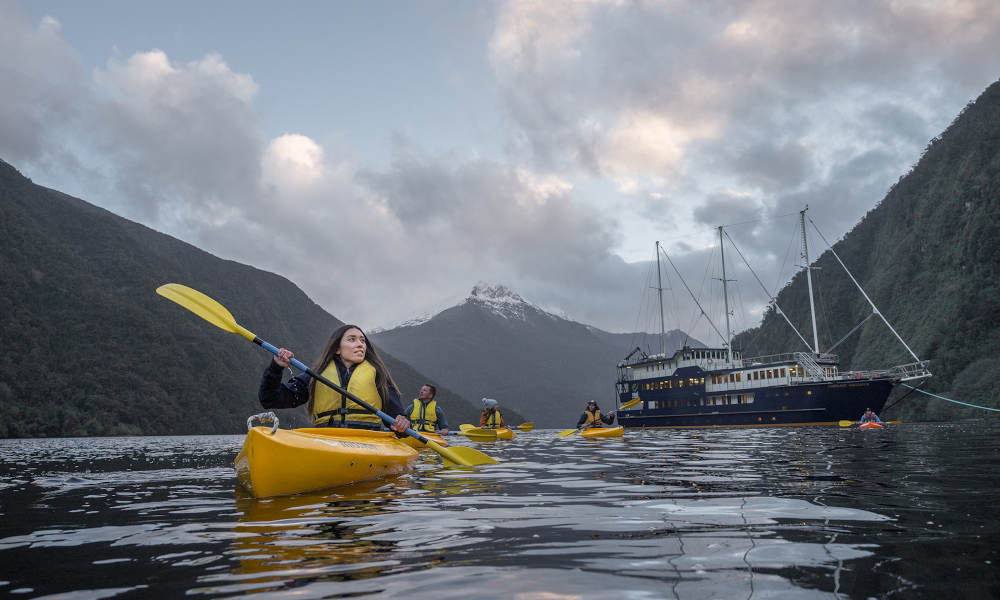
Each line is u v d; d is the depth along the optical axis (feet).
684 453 25.07
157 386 326.44
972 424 94.17
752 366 124.77
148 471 20.99
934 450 24.89
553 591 4.86
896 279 309.63
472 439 45.55
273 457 11.87
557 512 9.05
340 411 16.53
